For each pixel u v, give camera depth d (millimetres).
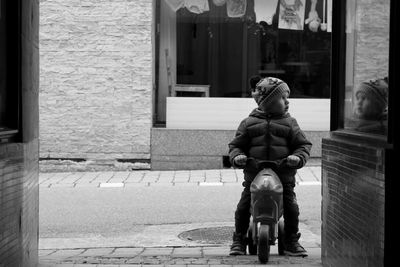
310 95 17203
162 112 17312
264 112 8344
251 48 17312
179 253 9016
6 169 5785
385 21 5449
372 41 5895
